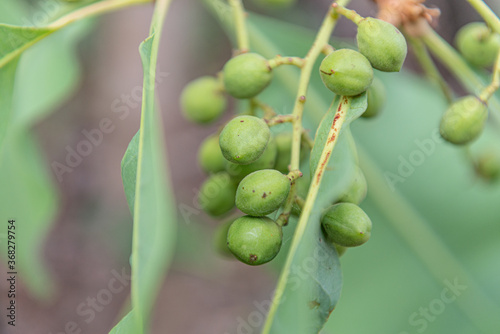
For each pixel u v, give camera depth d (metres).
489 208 0.49
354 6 0.64
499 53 0.41
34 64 0.47
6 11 0.47
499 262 0.48
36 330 0.73
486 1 0.60
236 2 0.42
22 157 0.48
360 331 0.47
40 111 0.47
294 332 0.37
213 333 0.78
